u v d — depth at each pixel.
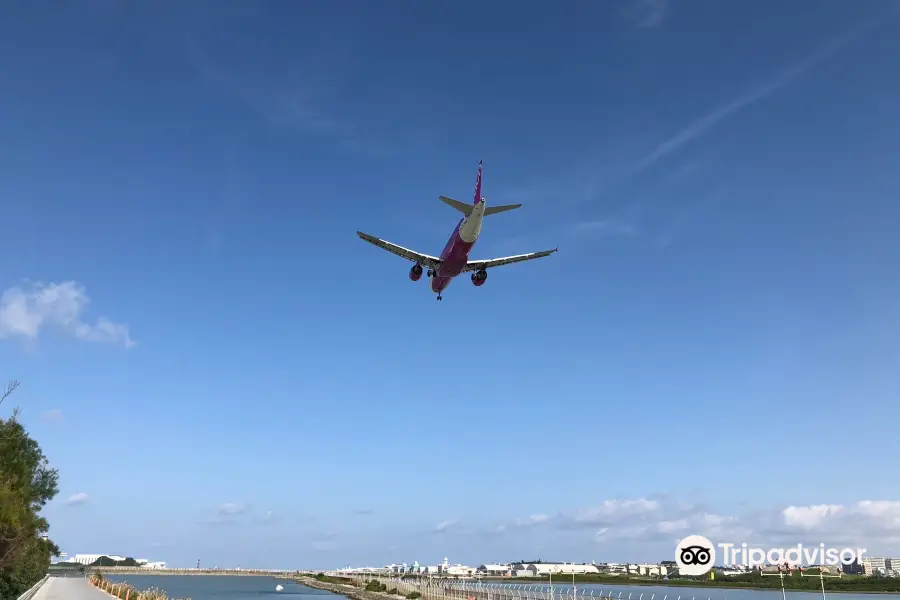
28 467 61.78
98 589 89.81
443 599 88.38
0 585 55.22
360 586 171.25
